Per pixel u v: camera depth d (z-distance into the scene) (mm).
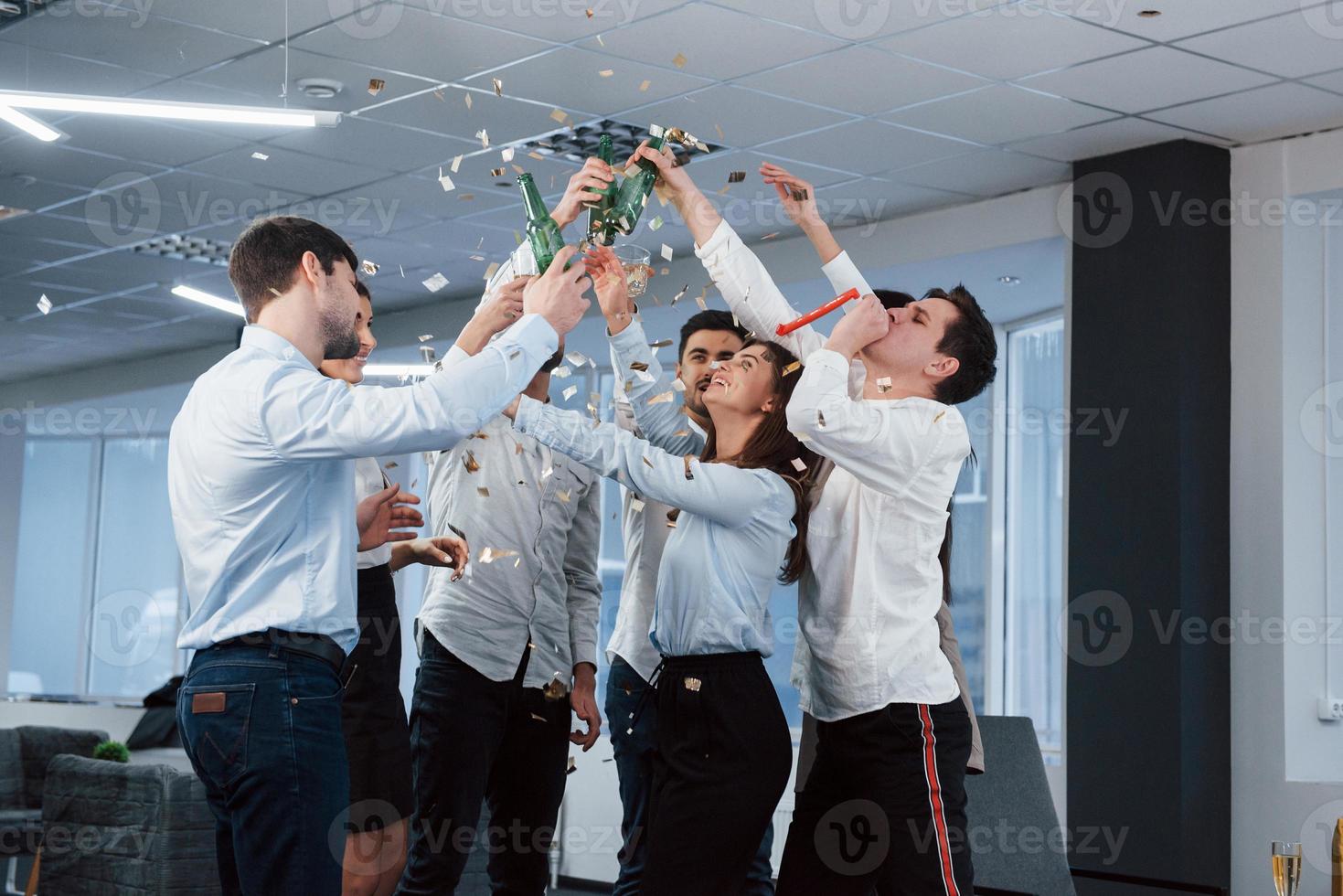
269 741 2229
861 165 6402
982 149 6160
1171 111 5680
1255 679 5965
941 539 2521
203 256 8250
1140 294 6133
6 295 9125
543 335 2375
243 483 2260
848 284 3037
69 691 12383
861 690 2438
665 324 8133
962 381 2607
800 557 2547
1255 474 6023
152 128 6051
